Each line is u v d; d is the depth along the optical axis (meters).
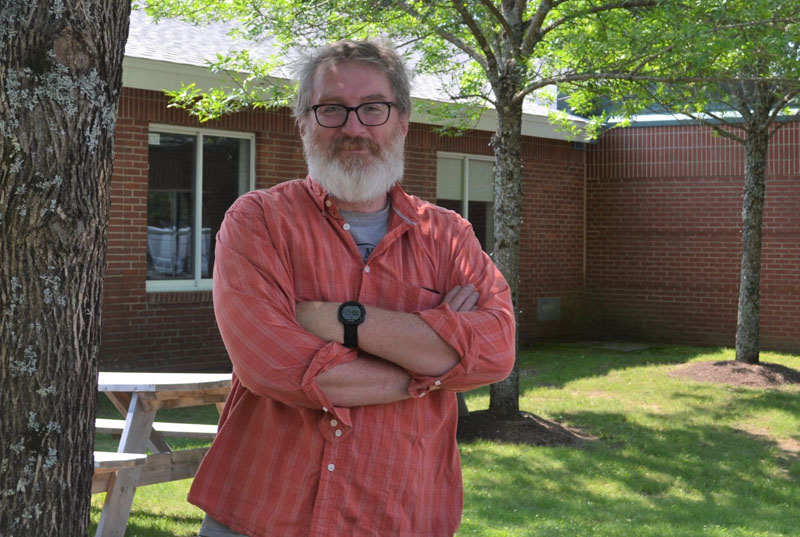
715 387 9.84
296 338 2.11
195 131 9.72
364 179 2.23
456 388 2.25
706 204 13.45
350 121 2.24
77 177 2.15
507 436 7.36
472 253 2.45
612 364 11.52
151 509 5.23
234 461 2.23
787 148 12.70
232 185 10.18
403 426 2.19
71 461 2.21
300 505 2.12
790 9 6.54
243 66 7.64
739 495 5.91
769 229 12.88
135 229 9.10
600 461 6.66
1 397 2.10
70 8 2.10
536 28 7.40
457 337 2.19
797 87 7.64
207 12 7.80
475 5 7.45
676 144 13.68
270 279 2.17
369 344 2.15
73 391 2.20
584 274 14.54
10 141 2.06
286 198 2.28
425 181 11.96
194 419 7.99
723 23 6.59
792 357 12.02
